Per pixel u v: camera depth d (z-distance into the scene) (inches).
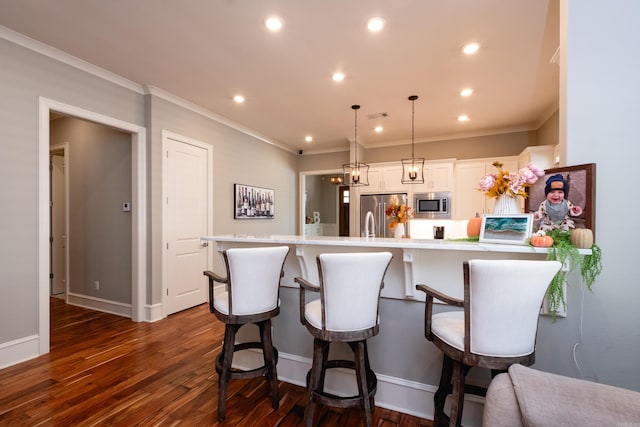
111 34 98.3
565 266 58.3
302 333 89.4
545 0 81.9
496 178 69.6
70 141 163.3
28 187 102.2
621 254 58.0
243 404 78.1
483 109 167.0
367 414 62.5
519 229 62.0
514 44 103.6
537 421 29.0
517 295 46.4
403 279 75.2
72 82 113.7
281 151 246.4
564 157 62.4
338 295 60.1
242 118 182.9
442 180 205.9
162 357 103.3
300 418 72.7
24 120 101.1
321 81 132.0
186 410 74.9
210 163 172.6
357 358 63.4
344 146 255.0
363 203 224.8
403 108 165.0
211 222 173.0
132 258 139.1
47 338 105.8
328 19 90.4
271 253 72.9
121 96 130.3
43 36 99.9
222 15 88.7
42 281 104.9
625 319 57.9
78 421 70.3
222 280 73.8
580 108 60.7
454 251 70.2
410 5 84.4
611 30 59.1
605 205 59.0
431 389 72.9
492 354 48.4
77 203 160.4
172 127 149.5
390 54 110.3
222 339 118.6
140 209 137.5
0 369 94.2
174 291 150.4
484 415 33.9
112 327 131.3
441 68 120.1
